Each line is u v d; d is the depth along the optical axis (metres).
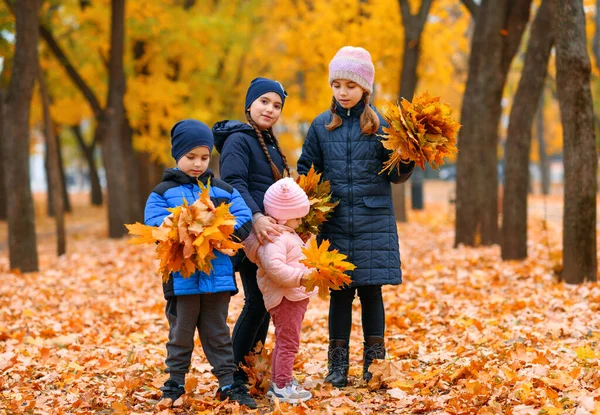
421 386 5.16
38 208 42.06
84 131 45.06
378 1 21.98
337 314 5.33
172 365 4.80
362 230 5.22
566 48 9.37
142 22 20.69
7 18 17.14
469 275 10.91
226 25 21.92
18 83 13.29
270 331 7.74
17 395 5.27
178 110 22.06
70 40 22.86
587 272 9.58
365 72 5.18
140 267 13.76
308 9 24.14
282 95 5.20
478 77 14.68
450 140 4.96
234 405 4.62
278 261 4.66
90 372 6.11
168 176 4.81
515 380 5.02
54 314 9.22
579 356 5.68
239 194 4.85
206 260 4.47
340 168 5.27
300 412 4.47
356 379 5.55
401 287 10.32
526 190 12.52
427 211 30.62
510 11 14.30
